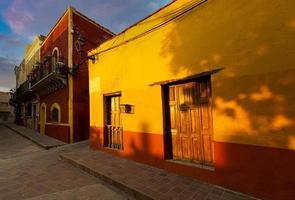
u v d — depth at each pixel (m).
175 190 4.82
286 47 3.92
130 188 5.05
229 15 4.76
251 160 4.31
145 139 6.84
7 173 7.12
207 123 5.45
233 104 4.62
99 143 9.23
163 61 6.30
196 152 5.68
